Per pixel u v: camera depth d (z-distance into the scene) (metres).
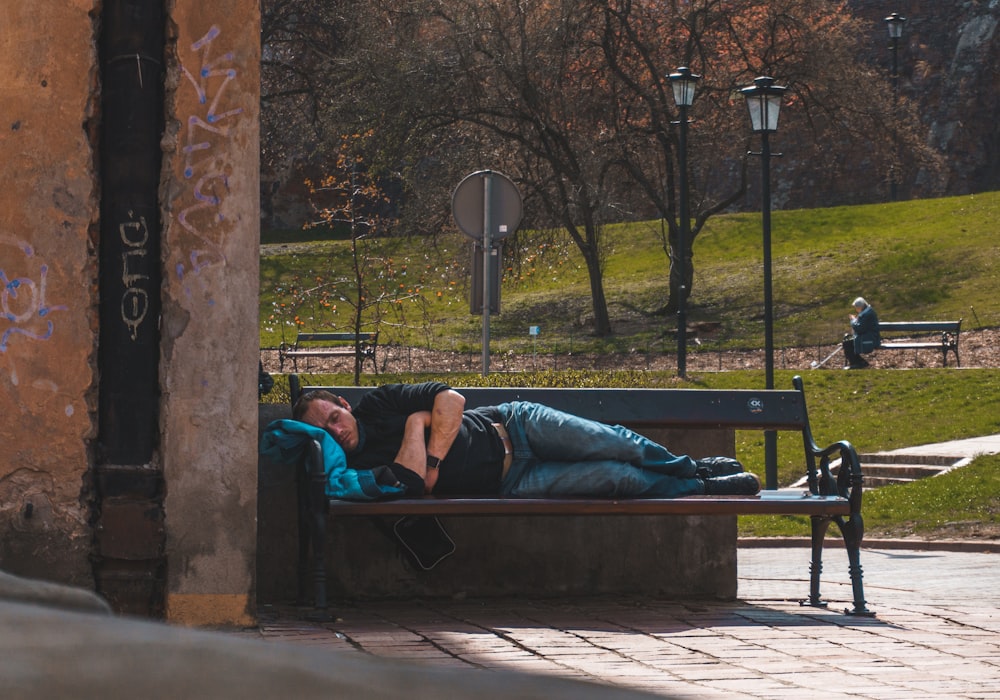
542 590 14.20
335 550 13.62
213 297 10.45
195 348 10.41
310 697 0.60
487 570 14.09
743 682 9.15
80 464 10.24
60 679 0.59
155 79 10.40
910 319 70.06
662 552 14.52
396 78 64.25
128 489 10.27
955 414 43.47
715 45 71.06
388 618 12.27
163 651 0.63
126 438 10.30
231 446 10.46
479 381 32.31
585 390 14.09
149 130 10.38
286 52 80.69
